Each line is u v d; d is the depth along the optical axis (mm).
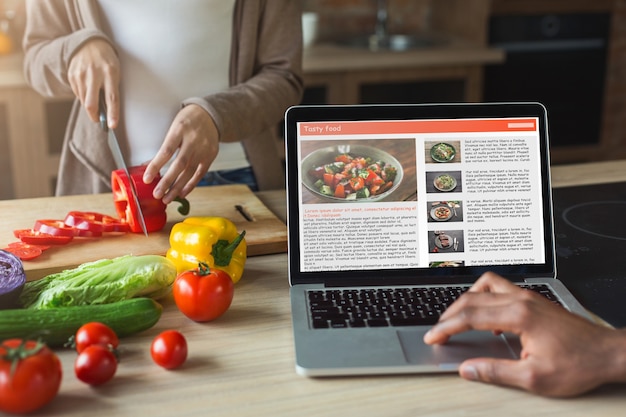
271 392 945
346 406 916
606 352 924
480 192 1229
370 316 1086
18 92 2951
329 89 3262
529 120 1251
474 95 3424
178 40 1823
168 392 943
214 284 1101
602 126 3932
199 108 1574
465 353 1000
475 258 1213
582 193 1644
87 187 1984
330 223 1206
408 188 1222
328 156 1217
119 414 898
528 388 928
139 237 1424
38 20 1848
